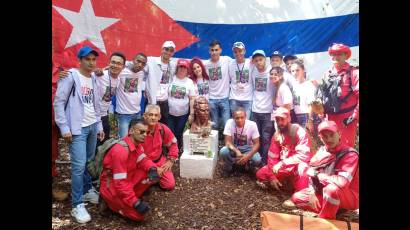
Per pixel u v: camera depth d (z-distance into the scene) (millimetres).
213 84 6219
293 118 5949
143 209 3973
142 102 6332
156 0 6504
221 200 4598
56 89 4234
